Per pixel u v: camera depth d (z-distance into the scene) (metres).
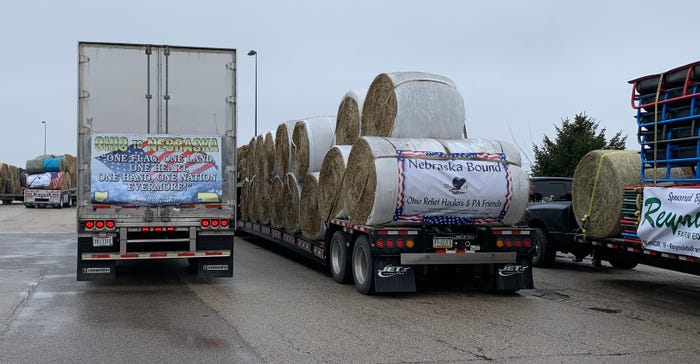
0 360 5.39
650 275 11.52
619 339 6.40
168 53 9.34
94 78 9.11
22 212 32.03
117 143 9.13
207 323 6.89
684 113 7.62
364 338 6.28
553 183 12.98
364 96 10.28
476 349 5.92
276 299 8.40
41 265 11.73
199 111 9.45
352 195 9.00
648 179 8.54
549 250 12.34
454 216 8.54
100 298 8.38
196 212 9.36
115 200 9.09
